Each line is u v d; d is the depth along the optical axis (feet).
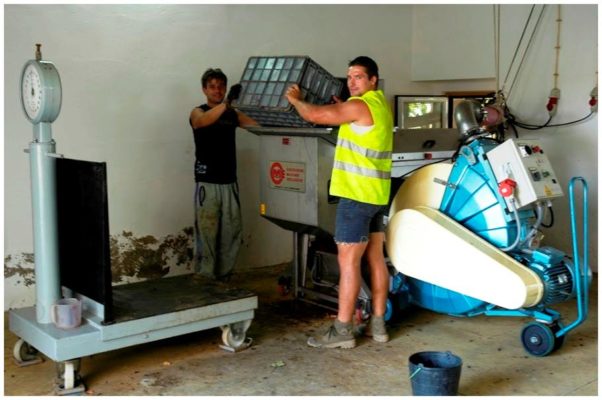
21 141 13.97
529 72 17.79
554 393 10.12
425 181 13.00
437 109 19.72
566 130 17.21
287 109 12.00
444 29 19.61
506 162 11.58
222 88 14.66
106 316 10.27
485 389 10.25
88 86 14.75
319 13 18.30
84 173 10.36
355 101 11.43
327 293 14.43
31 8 13.88
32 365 11.23
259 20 17.26
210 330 12.97
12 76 13.75
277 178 13.44
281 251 18.40
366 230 11.76
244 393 10.11
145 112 15.61
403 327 13.20
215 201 14.93
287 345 12.18
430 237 12.04
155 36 15.60
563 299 11.75
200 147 14.83
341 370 11.01
